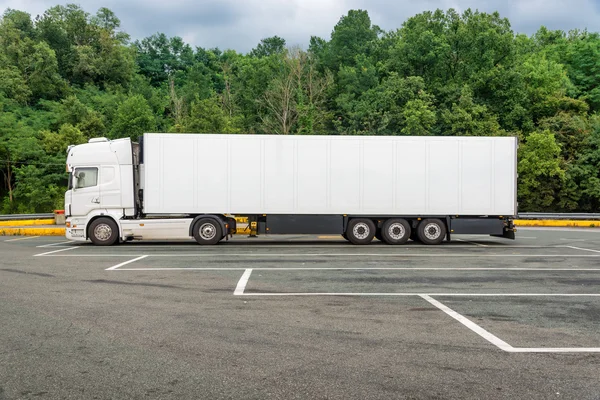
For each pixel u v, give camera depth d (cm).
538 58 6109
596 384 450
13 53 7956
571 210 4634
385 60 6694
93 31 9562
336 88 6625
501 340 585
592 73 6181
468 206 1734
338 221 1738
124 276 1037
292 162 1716
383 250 1566
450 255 1430
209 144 1709
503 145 1736
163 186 1705
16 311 723
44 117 6912
